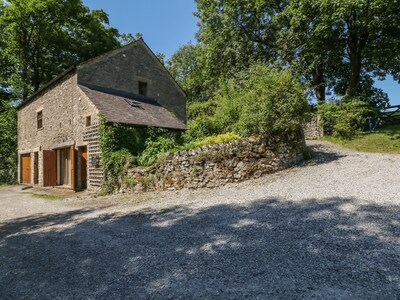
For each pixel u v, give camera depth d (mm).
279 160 8703
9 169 19719
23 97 22312
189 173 8289
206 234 4160
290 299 2307
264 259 3113
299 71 14656
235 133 9859
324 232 3730
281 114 8328
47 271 3311
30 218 6684
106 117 10773
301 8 14195
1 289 2910
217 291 2529
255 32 19531
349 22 14977
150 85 16641
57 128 14094
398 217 4016
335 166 8195
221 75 19312
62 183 14703
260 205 5422
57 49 23797
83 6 22922
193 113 20938
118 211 6496
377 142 11938
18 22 20500
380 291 2330
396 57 15320
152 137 12172
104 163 10500
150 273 3029
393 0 11898
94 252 3846
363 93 17984
